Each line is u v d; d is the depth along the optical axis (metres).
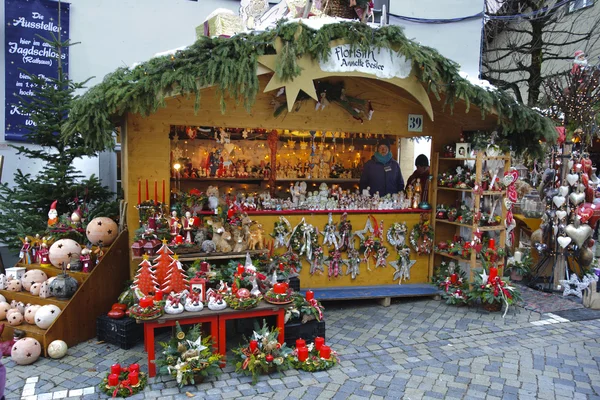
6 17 7.49
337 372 4.33
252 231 5.64
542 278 7.62
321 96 6.14
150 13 8.34
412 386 4.07
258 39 4.82
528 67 14.22
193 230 5.46
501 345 5.05
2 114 7.62
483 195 6.65
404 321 5.79
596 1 13.23
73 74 7.96
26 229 6.08
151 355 4.12
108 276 5.29
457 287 6.53
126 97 4.50
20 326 4.82
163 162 5.65
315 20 5.14
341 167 9.39
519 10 13.62
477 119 6.65
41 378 4.12
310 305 4.89
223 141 6.97
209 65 4.60
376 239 6.75
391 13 9.80
